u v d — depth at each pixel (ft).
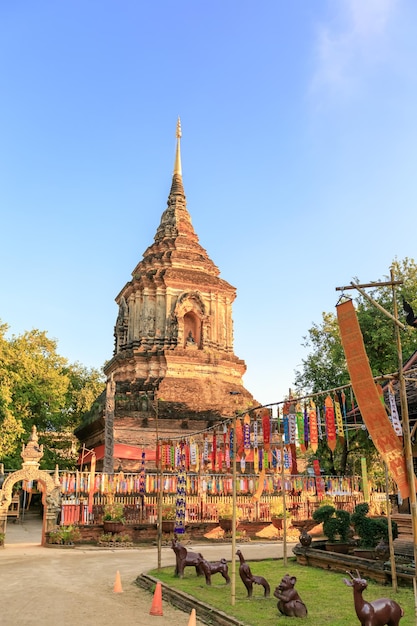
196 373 176.35
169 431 158.10
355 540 82.69
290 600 48.24
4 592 61.31
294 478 129.18
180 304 182.50
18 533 132.05
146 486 116.37
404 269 138.21
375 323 131.64
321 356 152.25
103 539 106.63
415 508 36.45
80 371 232.32
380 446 38.75
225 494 125.29
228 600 54.34
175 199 217.36
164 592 59.98
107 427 146.92
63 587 64.39
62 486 111.34
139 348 178.09
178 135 227.81
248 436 72.18
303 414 62.44
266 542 116.26
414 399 67.72
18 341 183.42
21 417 167.12
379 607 40.75
